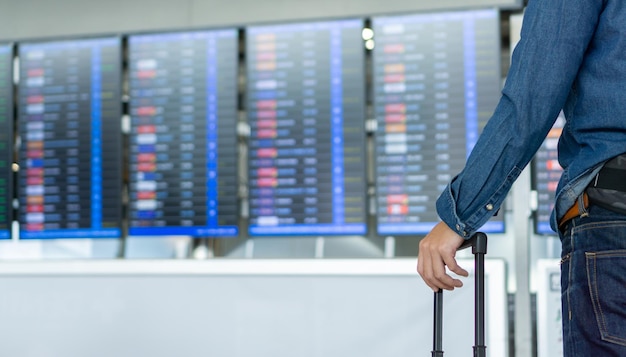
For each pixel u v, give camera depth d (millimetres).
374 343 2988
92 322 3148
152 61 3287
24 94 3348
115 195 3268
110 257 3258
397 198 3125
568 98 1378
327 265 3033
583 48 1299
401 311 2982
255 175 3203
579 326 1277
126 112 3295
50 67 3334
